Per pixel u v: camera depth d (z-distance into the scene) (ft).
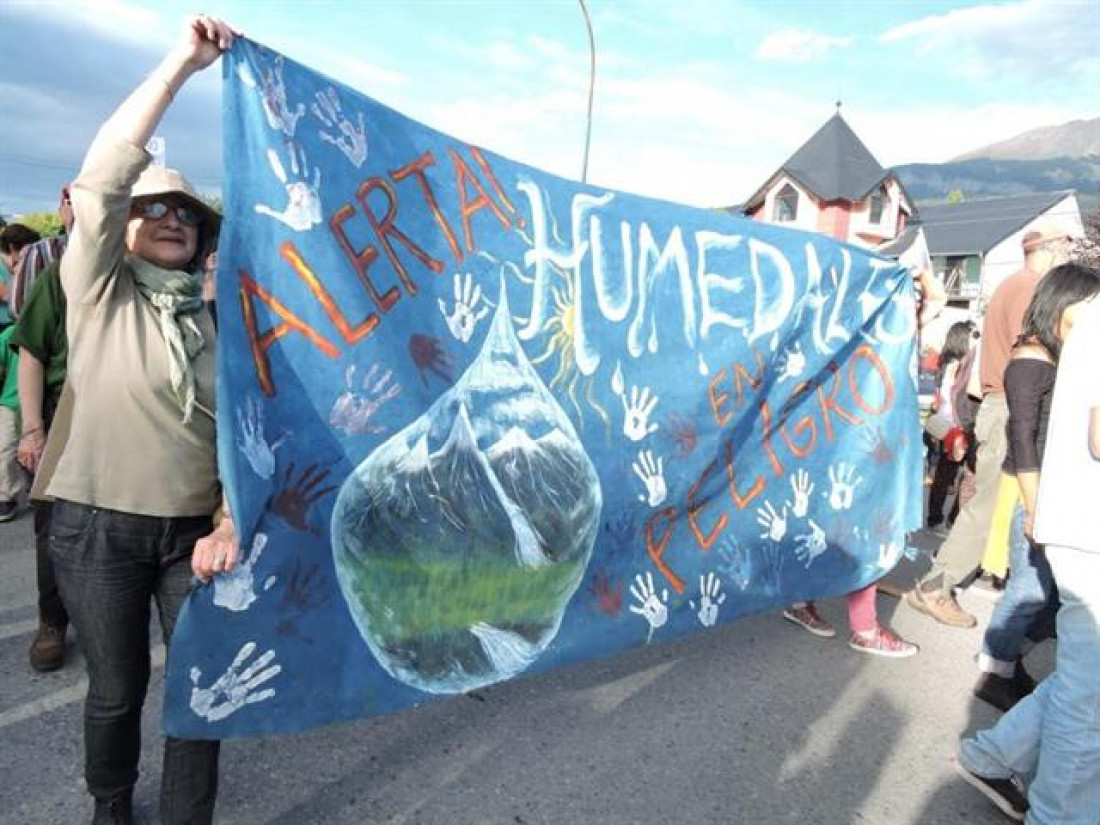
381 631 8.08
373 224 7.99
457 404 8.67
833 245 13.23
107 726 7.14
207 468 7.17
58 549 6.87
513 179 9.57
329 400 7.51
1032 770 9.08
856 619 13.85
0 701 10.26
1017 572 11.83
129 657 7.10
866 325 13.71
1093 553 8.21
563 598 9.91
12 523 18.38
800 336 12.75
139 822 8.01
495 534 9.06
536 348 9.53
